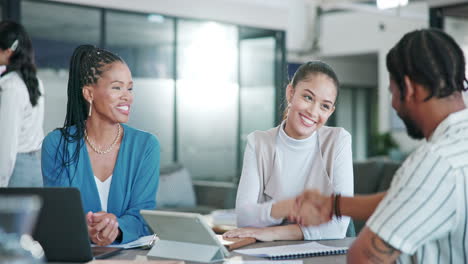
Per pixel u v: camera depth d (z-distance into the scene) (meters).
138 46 6.80
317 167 2.23
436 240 1.33
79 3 6.21
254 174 2.27
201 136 7.50
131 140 2.29
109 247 1.91
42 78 5.91
